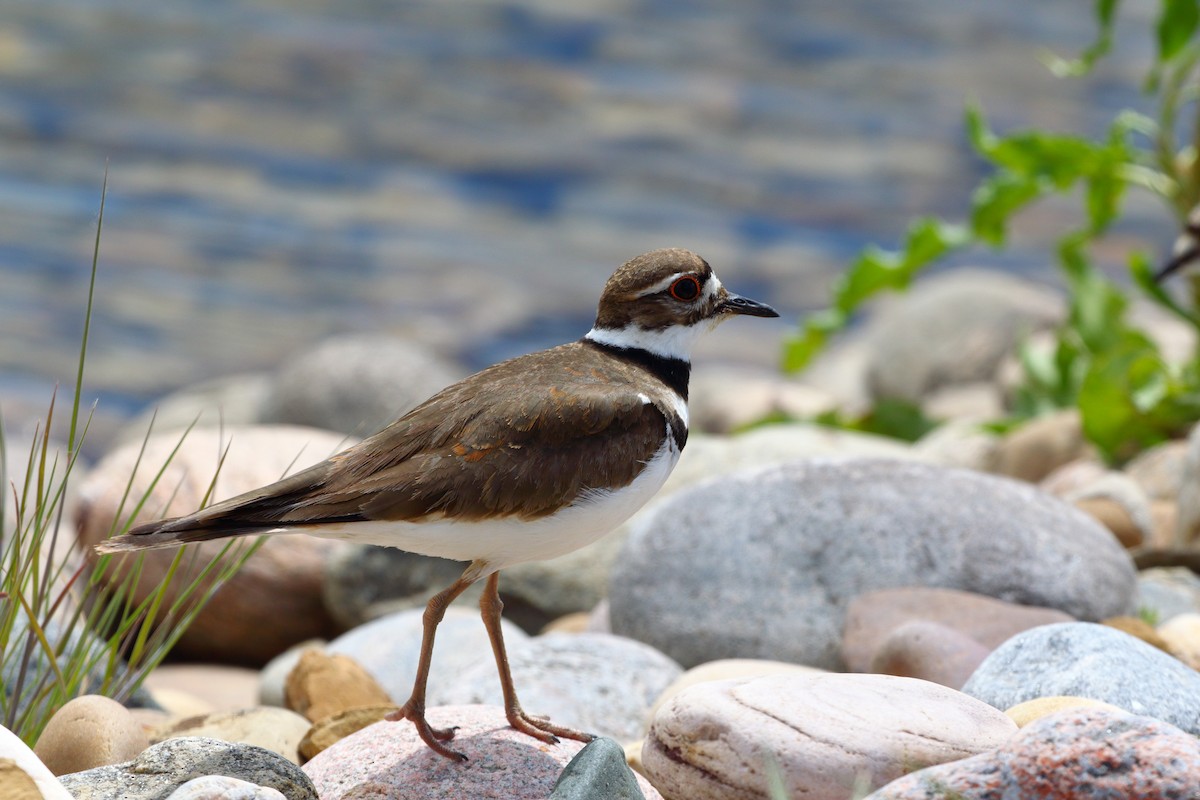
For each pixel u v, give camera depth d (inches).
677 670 356.2
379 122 1129.4
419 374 731.4
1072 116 1138.0
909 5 1432.1
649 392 301.3
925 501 393.1
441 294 919.7
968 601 366.3
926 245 611.5
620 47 1286.9
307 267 938.1
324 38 1282.0
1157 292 581.0
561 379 295.7
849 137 1121.4
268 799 239.3
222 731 322.7
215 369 833.5
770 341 911.7
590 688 342.0
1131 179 579.8
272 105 1153.4
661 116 1152.8
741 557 391.2
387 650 397.1
